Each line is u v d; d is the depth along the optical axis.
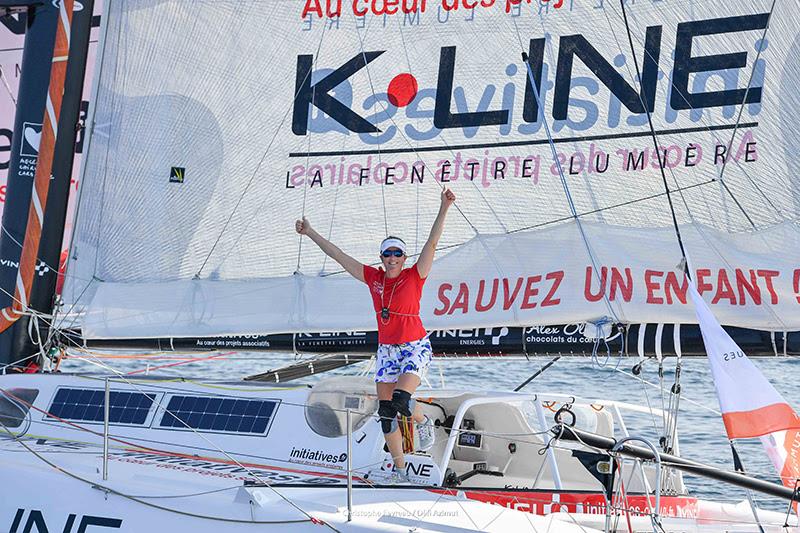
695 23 14.80
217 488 12.76
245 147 16.64
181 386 15.56
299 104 16.45
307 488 12.79
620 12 15.12
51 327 17.28
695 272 14.65
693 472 12.63
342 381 14.51
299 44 16.48
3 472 13.61
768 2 14.43
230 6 16.78
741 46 14.59
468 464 15.02
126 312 16.84
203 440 14.78
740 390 13.03
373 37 16.17
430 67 15.92
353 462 13.91
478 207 15.60
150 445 14.96
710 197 14.70
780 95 14.41
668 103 14.91
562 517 13.09
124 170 17.08
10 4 17.92
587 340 15.14
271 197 16.50
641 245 14.90
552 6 15.44
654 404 27.00
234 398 15.11
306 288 16.19
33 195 17.05
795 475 12.98
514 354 15.59
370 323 15.84
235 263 16.58
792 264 14.28
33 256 17.02
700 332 14.61
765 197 14.48
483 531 11.98
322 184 16.28
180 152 16.91
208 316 16.50
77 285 17.16
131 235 16.98
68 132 17.80
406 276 13.41
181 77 16.94
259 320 16.27
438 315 15.52
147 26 17.08
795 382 28.81
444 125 15.83
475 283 15.43
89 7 17.94
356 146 16.17
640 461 13.23
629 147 15.05
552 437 13.12
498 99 15.62
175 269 16.78
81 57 17.89
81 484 13.12
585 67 15.29
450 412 15.16
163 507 12.66
